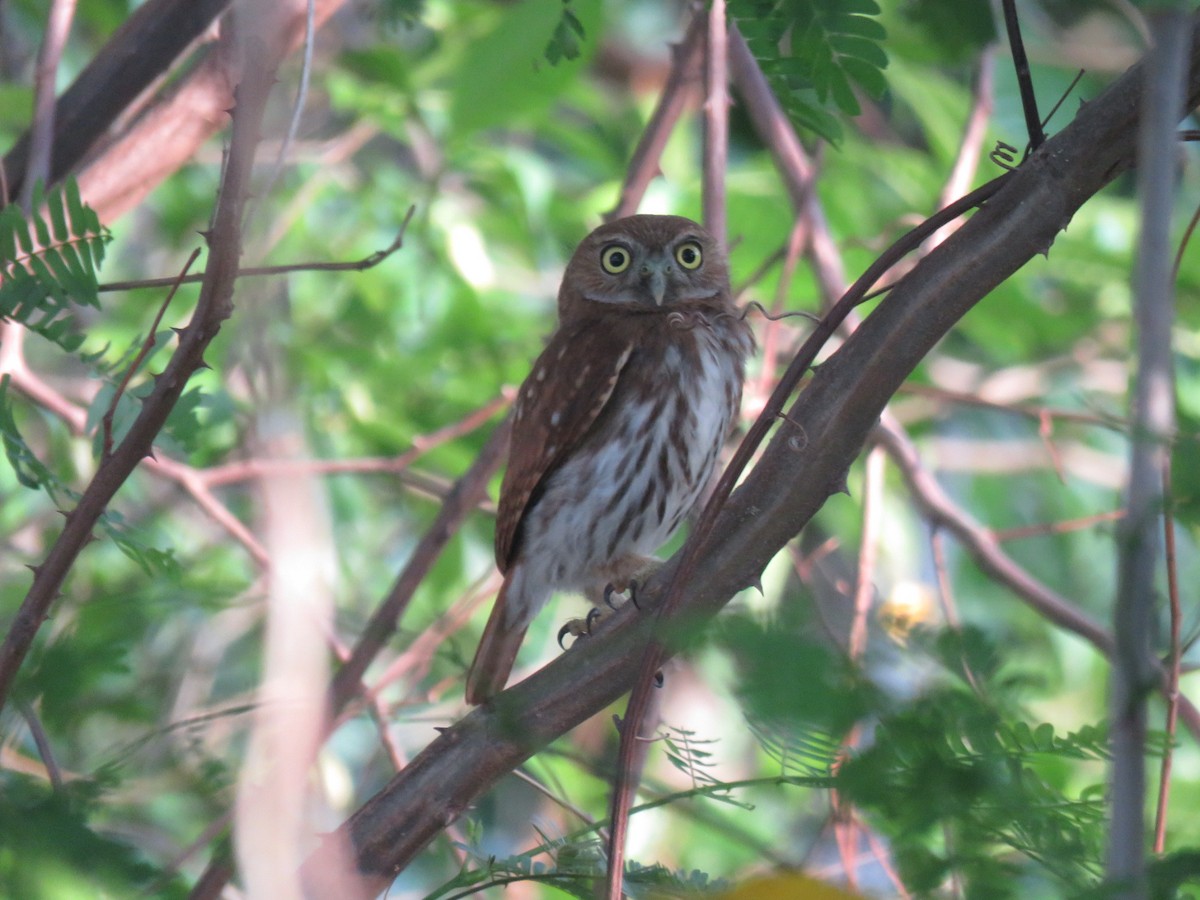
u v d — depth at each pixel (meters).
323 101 11.75
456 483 8.63
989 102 9.09
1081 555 12.91
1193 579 8.14
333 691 7.43
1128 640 2.87
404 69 11.09
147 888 3.23
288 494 2.96
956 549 12.71
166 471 8.01
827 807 4.18
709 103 8.56
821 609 3.37
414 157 13.50
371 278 10.89
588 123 14.13
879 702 2.86
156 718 4.07
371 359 10.97
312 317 11.07
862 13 4.66
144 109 7.50
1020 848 3.02
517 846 9.34
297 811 2.75
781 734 2.78
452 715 8.35
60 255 4.66
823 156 9.98
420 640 8.16
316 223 11.28
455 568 10.87
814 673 2.71
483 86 8.98
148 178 7.52
